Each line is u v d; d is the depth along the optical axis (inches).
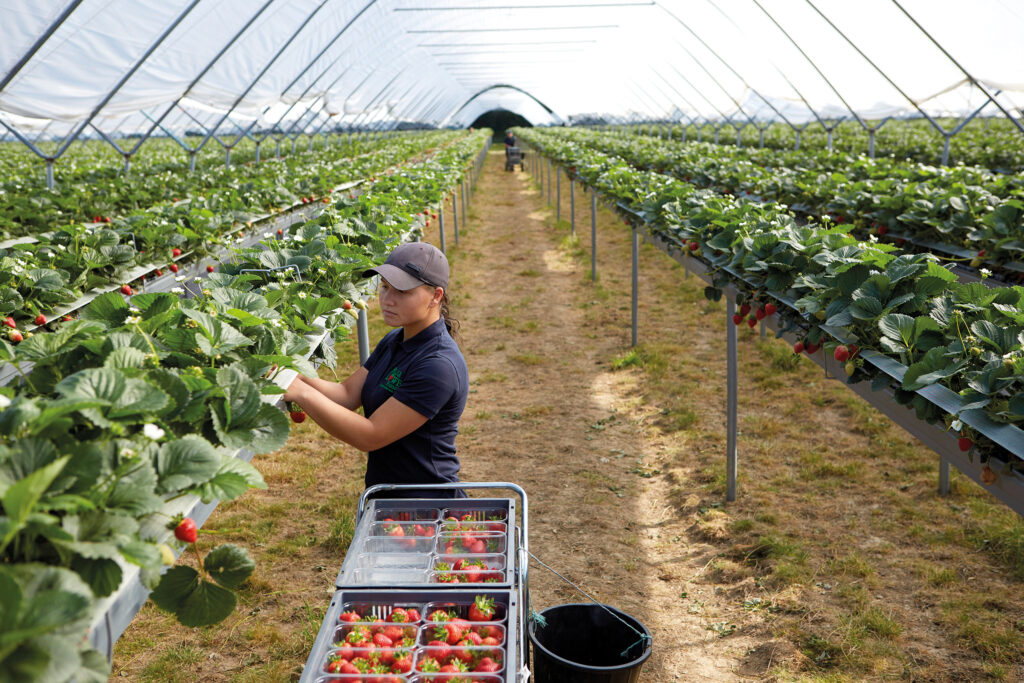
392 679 79.9
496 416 290.2
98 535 62.6
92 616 58.3
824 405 289.1
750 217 234.8
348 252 203.5
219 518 211.6
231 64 505.4
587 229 701.9
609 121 2021.4
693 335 381.1
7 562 59.1
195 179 520.4
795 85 658.8
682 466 244.8
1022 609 168.6
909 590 177.5
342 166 698.2
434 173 543.2
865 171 444.8
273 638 164.1
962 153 676.7
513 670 80.4
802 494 223.3
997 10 324.8
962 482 225.3
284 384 115.0
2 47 284.4
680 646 163.0
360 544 102.3
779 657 157.2
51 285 189.2
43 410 74.7
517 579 105.6
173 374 89.2
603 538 205.3
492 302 455.5
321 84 786.8
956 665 152.7
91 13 311.4
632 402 300.7
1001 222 240.7
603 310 429.4
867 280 148.3
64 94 373.7
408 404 124.3
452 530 107.3
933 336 131.2
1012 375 110.1
